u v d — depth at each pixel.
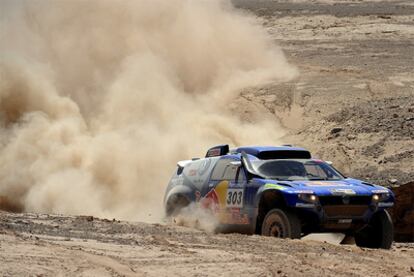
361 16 151.50
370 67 101.12
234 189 32.72
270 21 147.00
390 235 30.64
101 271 20.05
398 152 53.31
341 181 31.86
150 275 20.22
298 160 33.25
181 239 27.09
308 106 80.38
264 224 30.44
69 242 24.61
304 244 27.23
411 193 45.25
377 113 61.66
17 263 20.12
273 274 20.86
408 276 22.09
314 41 125.31
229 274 20.69
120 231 28.53
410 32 132.38
